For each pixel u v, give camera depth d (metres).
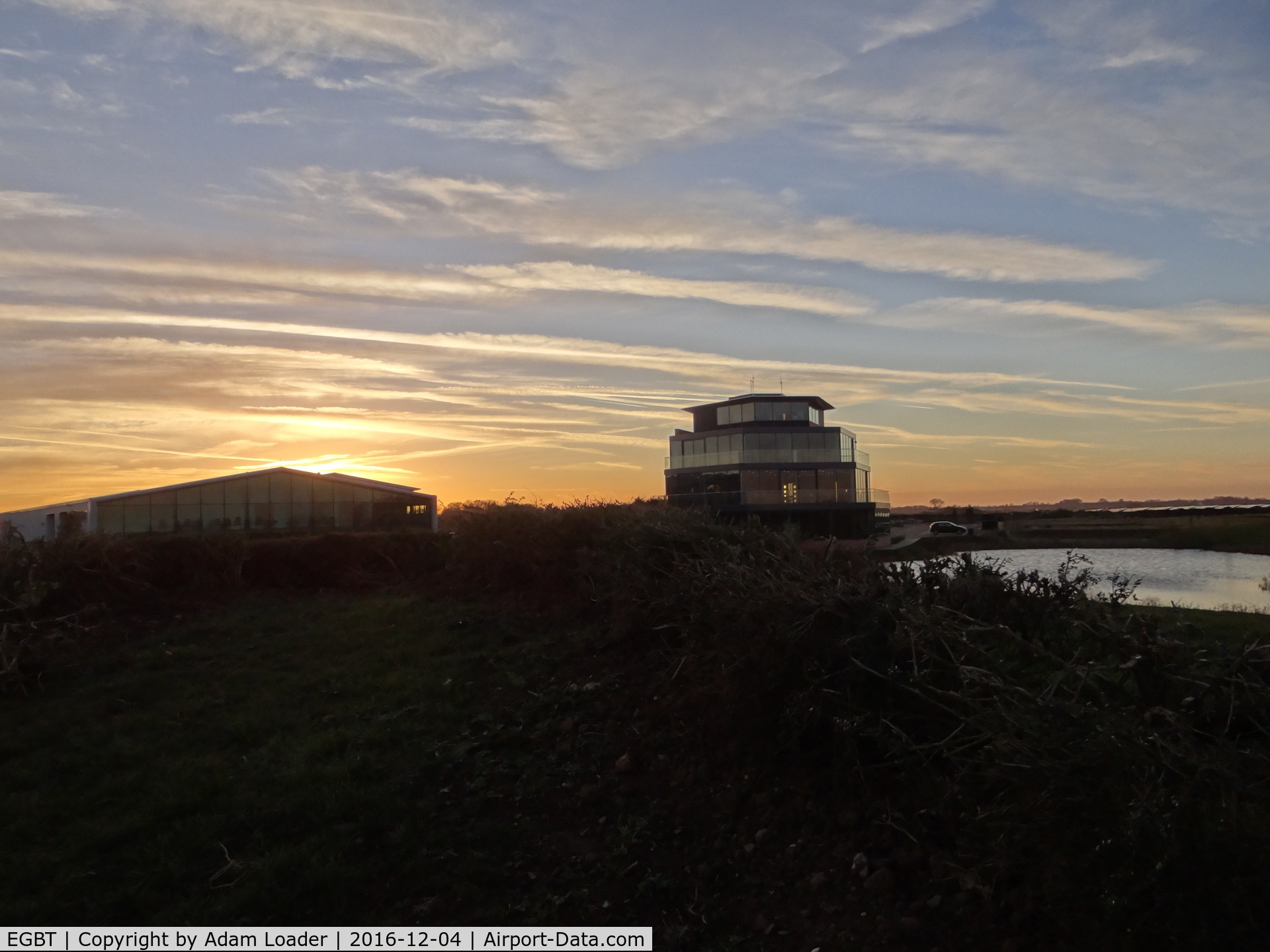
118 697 7.70
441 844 4.90
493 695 7.43
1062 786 3.32
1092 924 3.30
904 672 4.59
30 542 10.78
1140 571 23.28
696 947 4.07
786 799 5.10
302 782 5.59
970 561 5.53
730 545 7.83
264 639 9.91
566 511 11.73
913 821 4.54
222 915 4.24
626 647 8.15
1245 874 2.92
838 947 3.90
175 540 12.62
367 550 13.92
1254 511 51.19
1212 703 3.74
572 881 4.61
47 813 5.27
